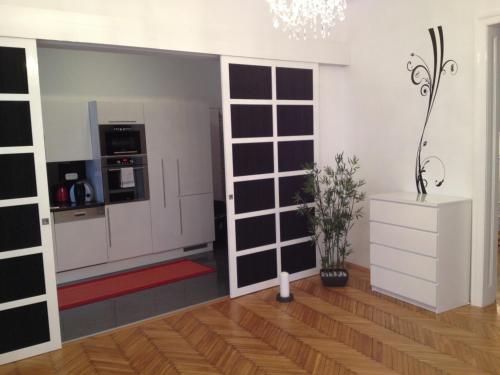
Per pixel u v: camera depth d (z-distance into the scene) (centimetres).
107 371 299
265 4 425
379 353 308
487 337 326
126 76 571
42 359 320
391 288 409
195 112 587
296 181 466
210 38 387
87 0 334
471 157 377
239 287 432
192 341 338
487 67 356
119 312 404
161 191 563
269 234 450
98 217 514
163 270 531
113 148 525
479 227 374
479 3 360
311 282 468
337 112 498
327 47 469
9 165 309
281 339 336
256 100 426
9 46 303
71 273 502
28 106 312
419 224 373
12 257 315
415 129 423
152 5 364
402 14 425
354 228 503
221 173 692
